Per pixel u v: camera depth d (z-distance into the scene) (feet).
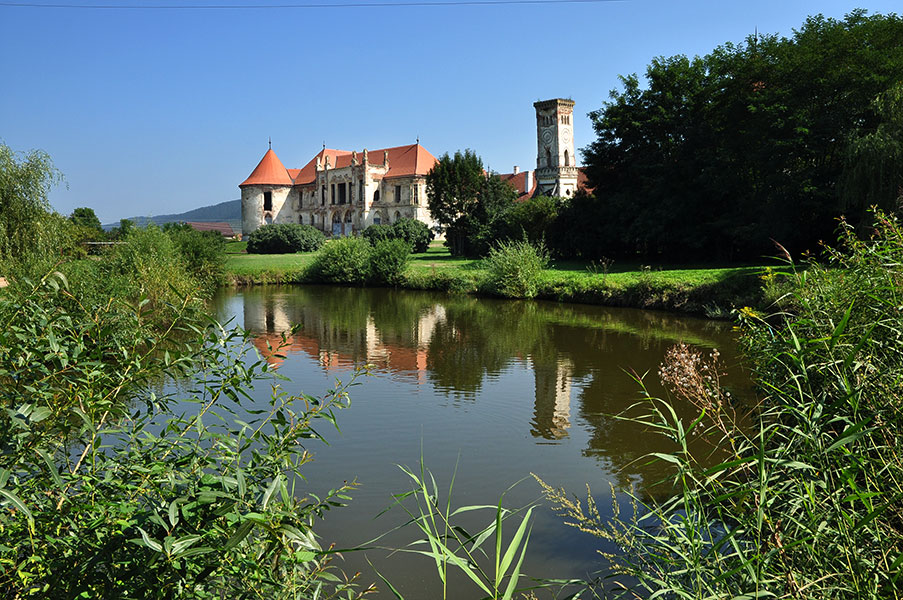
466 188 209.05
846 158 90.58
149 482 10.12
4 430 9.80
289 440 12.14
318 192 362.94
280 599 10.02
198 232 132.98
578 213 151.53
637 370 54.80
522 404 44.04
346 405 13.06
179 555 8.55
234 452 11.70
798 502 11.09
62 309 11.88
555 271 123.24
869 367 12.90
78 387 11.06
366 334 77.10
